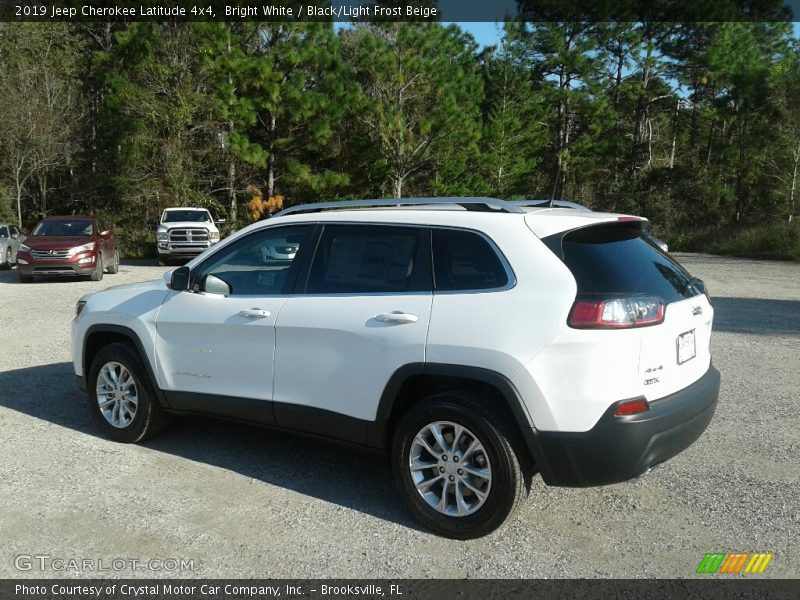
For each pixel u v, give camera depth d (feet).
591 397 11.98
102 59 105.70
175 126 100.48
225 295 16.26
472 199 14.44
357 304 14.15
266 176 104.58
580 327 12.03
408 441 13.39
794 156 113.29
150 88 102.53
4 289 53.72
